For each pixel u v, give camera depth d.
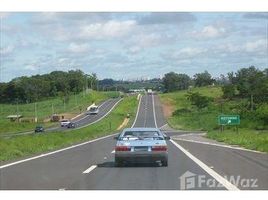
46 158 25.59
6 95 182.00
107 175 17.47
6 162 22.86
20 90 181.50
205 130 103.38
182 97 195.88
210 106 146.12
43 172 18.47
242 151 31.05
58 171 18.83
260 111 98.06
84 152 30.94
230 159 24.19
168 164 21.66
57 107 174.25
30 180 16.03
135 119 145.00
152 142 20.44
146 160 20.30
